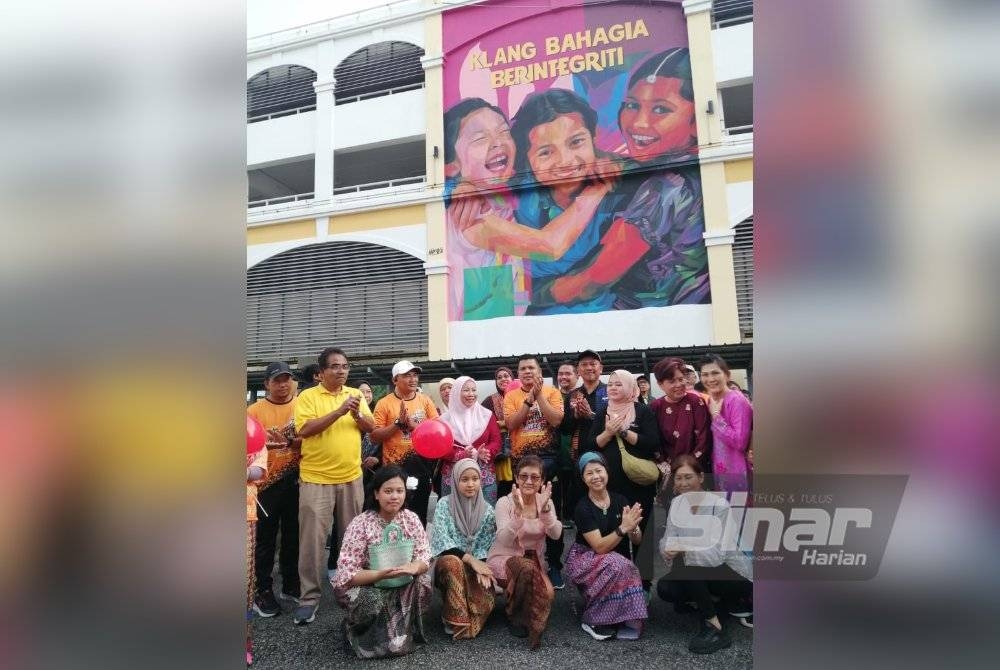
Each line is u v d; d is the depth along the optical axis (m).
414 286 9.29
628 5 8.84
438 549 2.64
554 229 8.74
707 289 7.95
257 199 12.01
